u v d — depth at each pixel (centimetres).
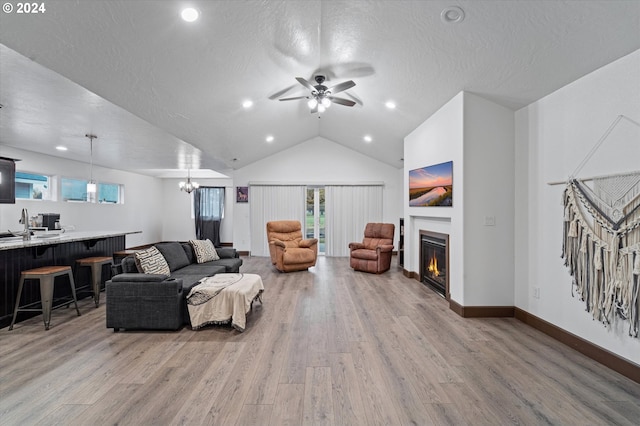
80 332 296
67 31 216
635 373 210
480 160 337
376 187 796
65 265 386
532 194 313
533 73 272
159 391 197
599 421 170
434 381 210
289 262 579
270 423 168
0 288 305
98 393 195
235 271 486
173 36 252
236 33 271
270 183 794
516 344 270
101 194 761
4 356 245
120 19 220
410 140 515
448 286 392
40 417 172
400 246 648
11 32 204
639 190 209
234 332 297
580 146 257
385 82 379
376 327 310
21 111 339
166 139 465
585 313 252
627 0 188
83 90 289
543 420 171
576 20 211
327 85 408
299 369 226
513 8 218
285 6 253
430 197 423
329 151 797
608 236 231
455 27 249
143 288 295
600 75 238
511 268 339
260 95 417
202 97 368
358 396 193
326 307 375
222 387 203
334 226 794
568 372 222
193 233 1004
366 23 275
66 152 563
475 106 337
